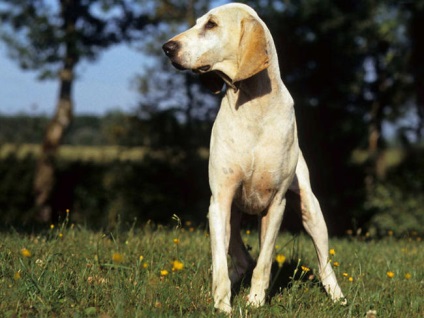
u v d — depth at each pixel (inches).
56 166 641.0
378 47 642.2
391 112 667.4
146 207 645.3
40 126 669.9
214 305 149.6
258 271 163.3
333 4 616.1
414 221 576.4
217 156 159.9
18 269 169.9
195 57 157.8
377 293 171.5
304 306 163.5
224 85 173.5
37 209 630.5
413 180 612.1
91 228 289.3
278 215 166.6
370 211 601.3
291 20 622.5
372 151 660.1
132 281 166.1
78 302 147.5
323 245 182.5
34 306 142.5
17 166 636.7
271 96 157.2
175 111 675.4
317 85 637.3
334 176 625.6
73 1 623.2
